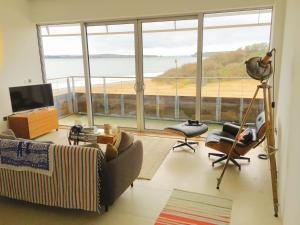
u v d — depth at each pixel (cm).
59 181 248
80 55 559
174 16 473
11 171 264
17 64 528
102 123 591
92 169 235
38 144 247
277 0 374
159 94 548
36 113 508
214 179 327
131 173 284
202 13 450
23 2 530
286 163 231
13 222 247
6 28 499
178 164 375
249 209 261
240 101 563
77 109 681
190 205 270
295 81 216
